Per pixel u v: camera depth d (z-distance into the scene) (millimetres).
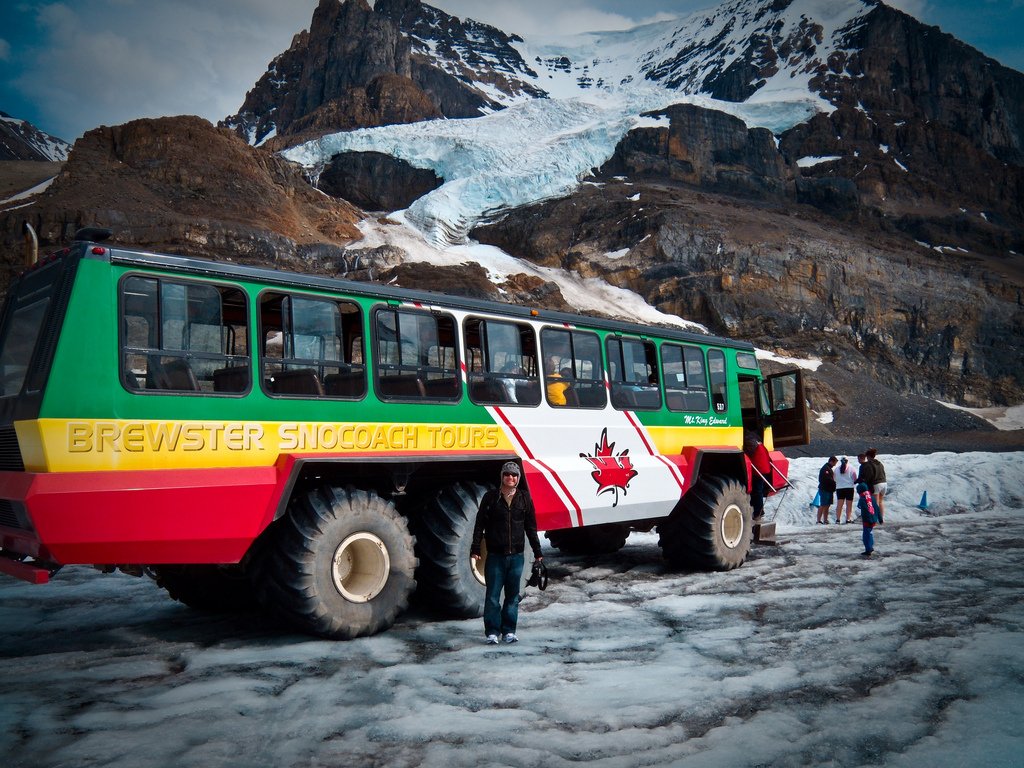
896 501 19969
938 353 99250
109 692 4883
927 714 4469
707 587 9000
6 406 5910
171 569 7094
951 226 127875
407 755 3865
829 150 146375
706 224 105625
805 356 90500
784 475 12352
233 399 6109
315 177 129125
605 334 9445
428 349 7535
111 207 81375
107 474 5441
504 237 113688
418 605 8039
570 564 11031
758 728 4207
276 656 5801
